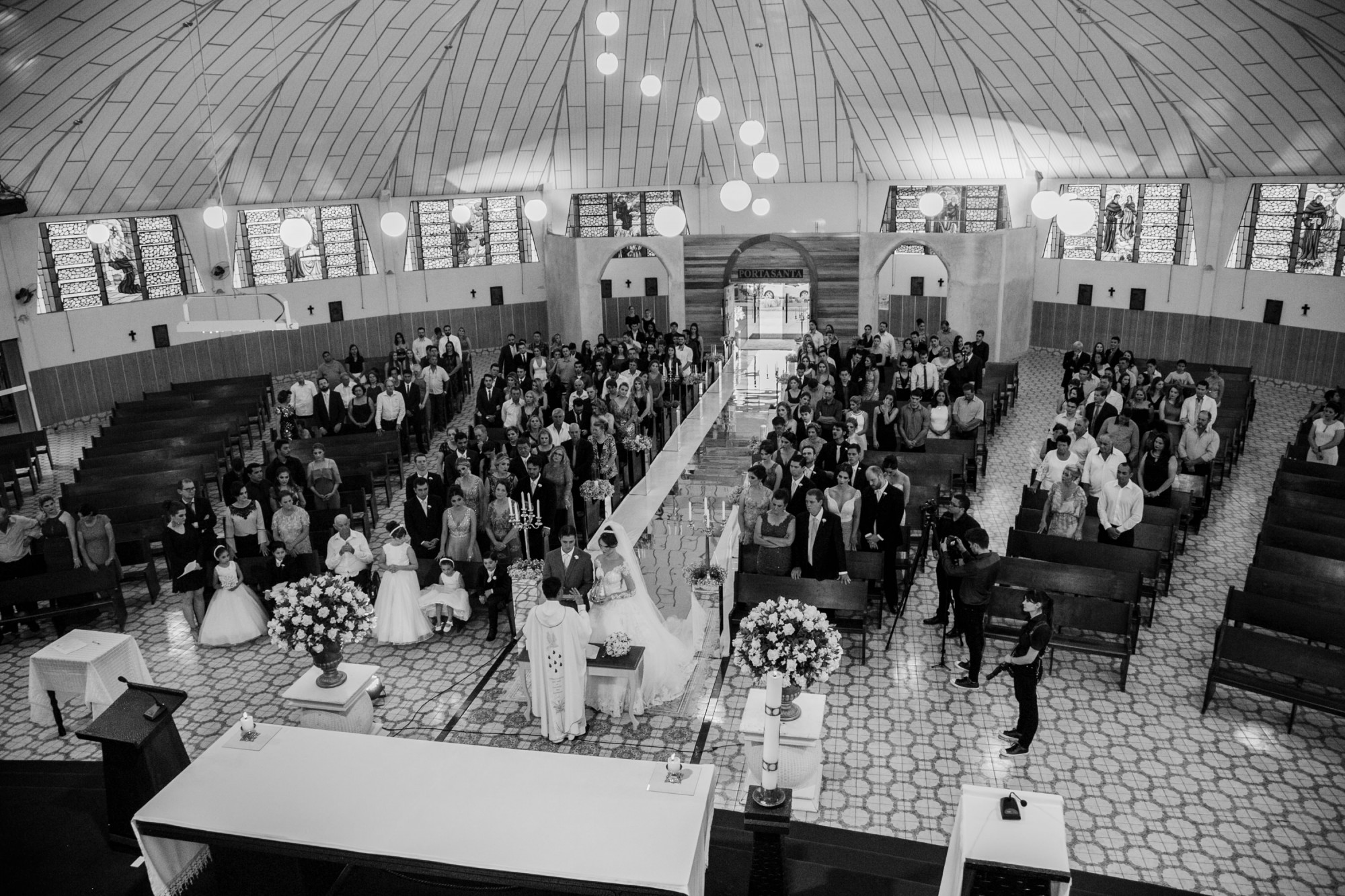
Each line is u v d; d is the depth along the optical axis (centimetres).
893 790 791
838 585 970
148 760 692
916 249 2691
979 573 906
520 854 557
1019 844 559
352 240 2569
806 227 2731
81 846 725
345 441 1545
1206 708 895
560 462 1227
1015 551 1101
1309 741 848
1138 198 2378
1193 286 2314
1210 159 2112
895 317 2786
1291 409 1967
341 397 1666
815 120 2441
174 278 2278
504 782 624
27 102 1510
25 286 1981
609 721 898
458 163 2512
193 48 1619
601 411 1456
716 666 989
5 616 1088
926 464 1362
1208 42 1669
